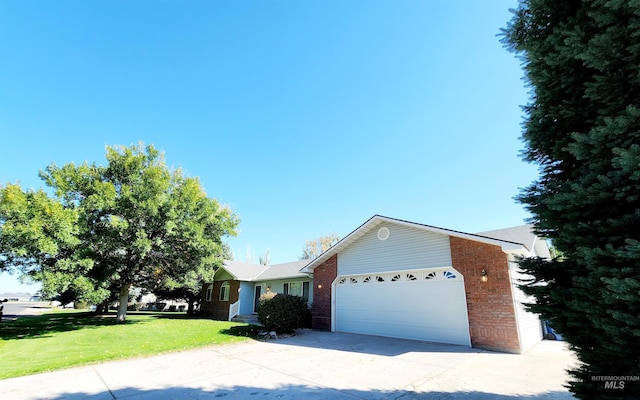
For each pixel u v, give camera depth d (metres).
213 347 9.27
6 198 10.60
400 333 10.58
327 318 13.02
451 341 9.30
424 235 10.61
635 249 2.42
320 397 4.79
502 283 8.64
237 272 20.17
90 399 4.75
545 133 3.81
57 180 13.04
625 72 2.89
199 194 16.48
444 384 5.36
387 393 4.94
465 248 9.55
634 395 2.63
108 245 13.16
